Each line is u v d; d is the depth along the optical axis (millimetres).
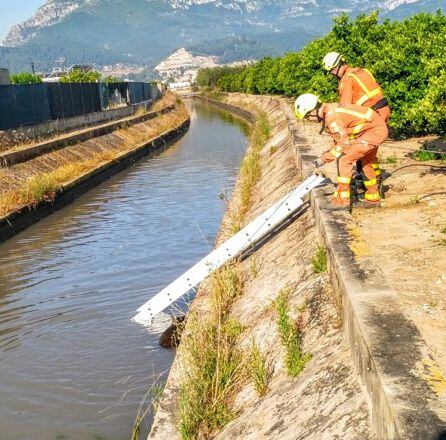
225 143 34531
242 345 6348
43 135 26031
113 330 8727
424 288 5223
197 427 5285
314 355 4949
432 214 7574
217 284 8133
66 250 13258
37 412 6746
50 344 8422
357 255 5426
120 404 6781
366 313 4109
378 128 7250
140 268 11672
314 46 24438
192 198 18438
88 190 20797
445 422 2812
